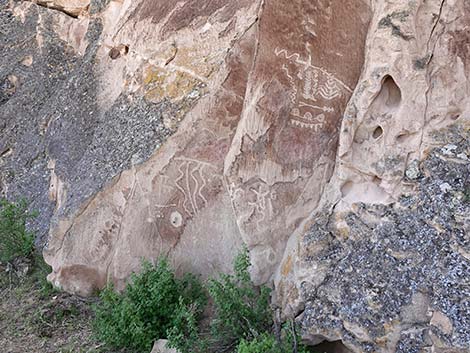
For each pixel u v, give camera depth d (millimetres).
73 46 7207
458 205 3068
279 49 3836
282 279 3729
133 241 4348
